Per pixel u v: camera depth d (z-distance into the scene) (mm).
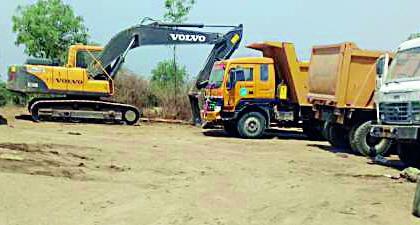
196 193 10062
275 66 21672
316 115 18516
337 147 18266
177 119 29000
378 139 16141
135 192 10023
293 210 8914
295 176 12195
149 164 13195
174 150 15953
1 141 15531
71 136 18391
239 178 11711
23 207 8680
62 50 35906
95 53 25109
